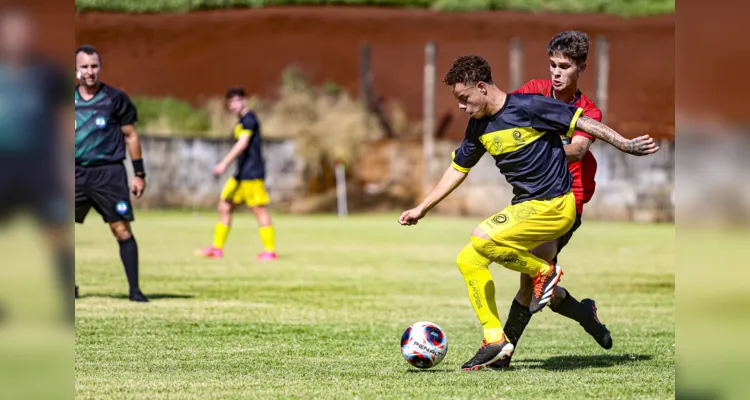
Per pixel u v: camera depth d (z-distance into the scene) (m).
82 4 61.09
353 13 62.69
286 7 63.06
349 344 12.98
